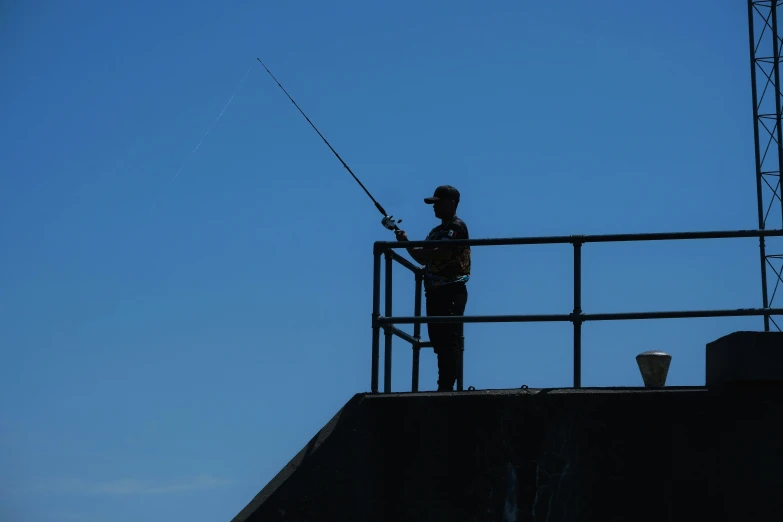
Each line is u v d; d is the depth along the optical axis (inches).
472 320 847.7
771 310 816.9
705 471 775.1
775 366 761.0
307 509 810.2
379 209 976.9
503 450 799.1
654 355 895.7
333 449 820.0
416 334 1016.9
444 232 936.9
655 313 828.6
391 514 802.2
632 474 781.9
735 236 829.2
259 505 813.9
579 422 794.8
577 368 831.7
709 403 784.3
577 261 842.8
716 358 795.4
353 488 810.8
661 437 784.3
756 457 770.8
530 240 851.4
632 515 775.7
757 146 1616.6
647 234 838.5
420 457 808.3
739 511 765.3
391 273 893.2
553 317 837.8
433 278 938.1
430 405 815.7
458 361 1011.9
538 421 799.7
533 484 790.5
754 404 778.2
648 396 792.9
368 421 821.9
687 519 770.2
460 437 807.1
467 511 794.2
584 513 780.0
